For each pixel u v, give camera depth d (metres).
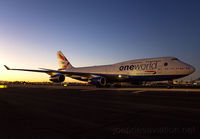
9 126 4.50
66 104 8.57
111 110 6.84
